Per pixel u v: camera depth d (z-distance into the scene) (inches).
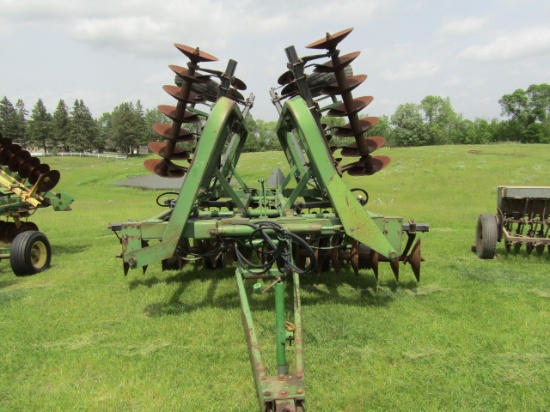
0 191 357.1
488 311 214.8
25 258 297.9
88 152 3996.1
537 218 353.1
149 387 153.3
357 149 242.8
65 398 148.6
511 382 152.9
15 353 180.5
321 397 144.9
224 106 205.2
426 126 3430.1
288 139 297.3
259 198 313.9
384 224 217.0
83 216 647.1
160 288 256.4
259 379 121.1
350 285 254.1
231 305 224.7
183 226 199.6
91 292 255.9
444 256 326.6
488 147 1771.7
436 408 139.3
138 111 4291.3
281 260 196.4
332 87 239.5
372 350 175.3
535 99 3791.8
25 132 3996.1
